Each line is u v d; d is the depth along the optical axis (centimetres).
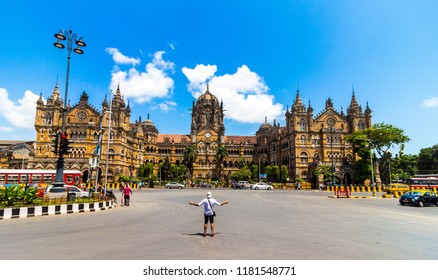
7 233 1443
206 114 12456
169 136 12594
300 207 2888
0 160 9000
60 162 2705
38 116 8231
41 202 2330
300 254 1065
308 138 8775
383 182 8338
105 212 2388
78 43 2845
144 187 7775
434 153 11194
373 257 1032
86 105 8312
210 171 10962
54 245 1181
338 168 8112
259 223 1819
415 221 1958
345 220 1981
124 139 8531
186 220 1922
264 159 11294
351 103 9225
